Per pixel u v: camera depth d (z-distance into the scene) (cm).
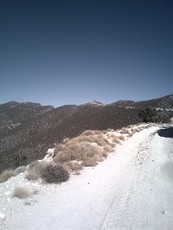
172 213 739
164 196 887
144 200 833
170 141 2514
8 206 702
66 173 1034
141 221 673
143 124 5347
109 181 1036
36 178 977
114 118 9062
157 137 2847
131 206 774
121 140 2408
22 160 4597
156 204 804
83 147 1507
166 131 3631
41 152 6494
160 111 10131
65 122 13362
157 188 973
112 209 744
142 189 949
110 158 1530
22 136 15600
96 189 924
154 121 6694
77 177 1072
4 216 629
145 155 1669
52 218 661
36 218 652
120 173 1179
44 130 15450
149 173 1192
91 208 743
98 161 1420
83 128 8819
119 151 1809
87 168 1251
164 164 1413
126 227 634
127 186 980
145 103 16438
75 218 670
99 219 671
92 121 9738
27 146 9750
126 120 8150
